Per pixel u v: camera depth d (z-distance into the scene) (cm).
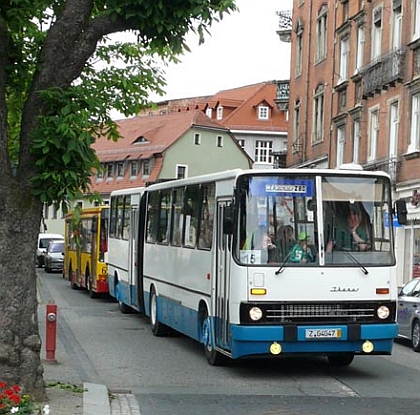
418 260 3269
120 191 2581
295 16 5191
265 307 1348
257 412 1112
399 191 3441
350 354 1443
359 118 4000
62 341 1864
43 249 5478
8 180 1037
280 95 6412
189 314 1670
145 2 1023
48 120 1027
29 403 967
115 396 1213
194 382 1355
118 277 2559
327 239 1385
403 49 3488
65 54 1062
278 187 1388
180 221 1780
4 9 1072
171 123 8806
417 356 1758
